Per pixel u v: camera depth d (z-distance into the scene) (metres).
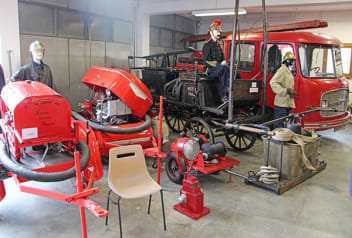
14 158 2.83
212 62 4.96
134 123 4.41
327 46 5.97
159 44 10.52
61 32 6.71
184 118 6.03
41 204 3.22
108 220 2.92
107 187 3.71
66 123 2.78
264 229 2.84
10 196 3.38
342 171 4.51
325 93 5.66
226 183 3.93
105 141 4.06
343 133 7.24
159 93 6.37
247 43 6.45
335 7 8.93
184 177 3.35
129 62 8.73
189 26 12.23
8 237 2.60
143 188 2.71
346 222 3.02
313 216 3.12
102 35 7.77
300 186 3.89
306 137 3.91
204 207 3.18
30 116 2.57
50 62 6.57
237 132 4.90
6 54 5.18
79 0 6.99
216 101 5.04
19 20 5.87
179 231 2.76
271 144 3.93
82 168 2.76
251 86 4.77
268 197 3.54
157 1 8.25
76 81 7.20
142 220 2.94
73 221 2.89
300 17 10.06
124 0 8.27
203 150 3.76
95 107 4.87
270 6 6.86
